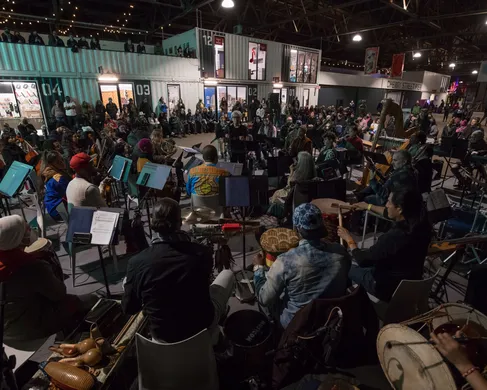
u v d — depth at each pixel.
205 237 2.73
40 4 12.67
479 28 18.06
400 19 18.81
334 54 28.12
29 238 1.90
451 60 30.94
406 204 1.94
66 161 5.28
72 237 2.24
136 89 12.79
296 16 14.70
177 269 1.45
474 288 2.27
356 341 1.74
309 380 1.67
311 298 1.75
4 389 1.37
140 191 4.03
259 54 16.98
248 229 2.88
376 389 1.72
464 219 3.55
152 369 1.54
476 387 1.09
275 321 2.12
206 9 15.62
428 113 9.89
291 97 19.64
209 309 1.65
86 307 2.14
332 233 2.74
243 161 5.67
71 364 1.63
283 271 1.74
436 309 1.65
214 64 15.10
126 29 14.91
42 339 1.91
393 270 2.05
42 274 1.74
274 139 6.73
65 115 10.58
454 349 1.16
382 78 25.31
